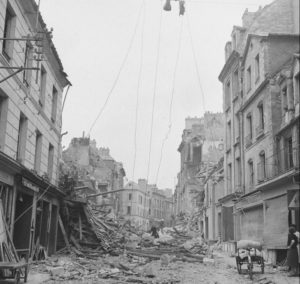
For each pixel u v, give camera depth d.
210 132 59.16
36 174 17.83
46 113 21.14
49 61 20.89
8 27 15.52
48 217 21.50
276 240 19.34
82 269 15.95
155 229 34.31
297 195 17.42
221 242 33.88
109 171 61.84
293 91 21.02
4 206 14.84
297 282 13.19
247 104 27.95
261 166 24.77
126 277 14.16
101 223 29.25
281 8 25.72
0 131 14.87
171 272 16.22
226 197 31.38
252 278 14.20
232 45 34.06
